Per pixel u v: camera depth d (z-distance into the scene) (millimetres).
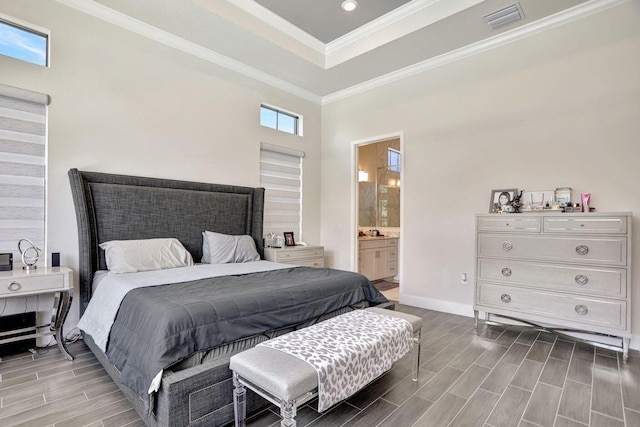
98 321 2180
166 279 2379
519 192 3217
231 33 3355
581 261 2605
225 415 1615
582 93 2896
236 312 1824
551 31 3055
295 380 1304
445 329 3131
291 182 4770
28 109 2639
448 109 3742
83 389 1967
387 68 4082
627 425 1652
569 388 2023
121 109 3125
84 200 2768
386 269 5707
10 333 2275
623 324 2430
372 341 1699
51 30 2732
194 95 3664
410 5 3215
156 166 3363
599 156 2809
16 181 2586
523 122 3213
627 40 2697
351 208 4781
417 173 4000
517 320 3154
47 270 2420
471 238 3547
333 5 3238
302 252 4355
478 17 2996
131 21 3141
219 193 3809
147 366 1513
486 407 1819
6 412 1718
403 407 1822
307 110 4945
